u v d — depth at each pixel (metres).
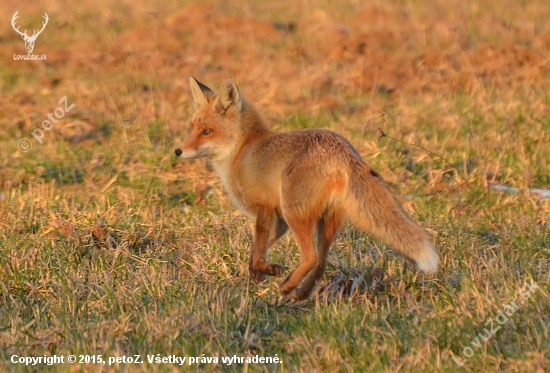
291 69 32.69
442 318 11.91
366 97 29.55
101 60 35.25
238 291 13.53
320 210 13.23
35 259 14.87
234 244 15.47
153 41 38.06
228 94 14.98
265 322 12.43
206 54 36.34
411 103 28.03
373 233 12.80
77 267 14.80
